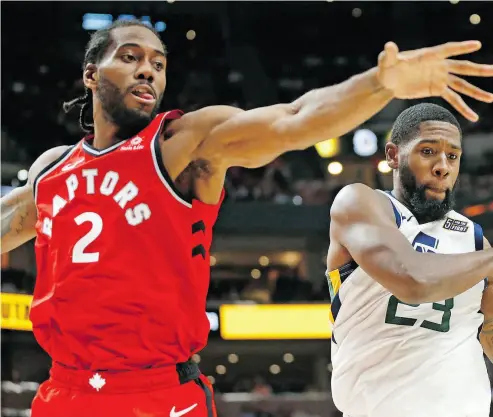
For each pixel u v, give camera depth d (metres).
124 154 2.76
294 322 14.24
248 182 16.78
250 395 13.66
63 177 2.86
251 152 2.60
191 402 2.80
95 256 2.71
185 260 2.73
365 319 3.18
